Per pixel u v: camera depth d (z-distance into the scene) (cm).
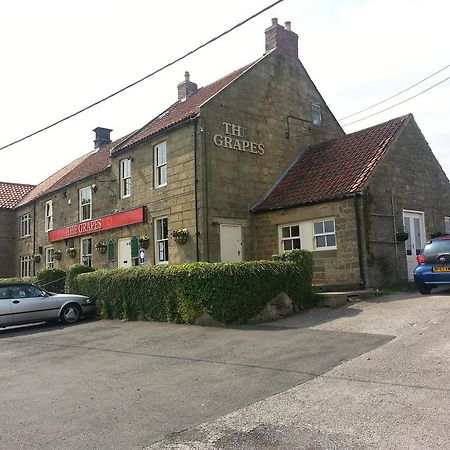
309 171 1823
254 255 1769
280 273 1185
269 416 520
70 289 1764
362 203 1455
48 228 2834
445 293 1278
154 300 1329
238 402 574
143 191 1938
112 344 1028
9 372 823
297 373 677
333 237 1537
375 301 1240
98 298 1560
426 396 543
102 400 618
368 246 1445
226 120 1756
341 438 451
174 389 646
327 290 1395
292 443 448
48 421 547
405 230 1614
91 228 2273
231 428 493
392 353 736
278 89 1984
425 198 1731
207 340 972
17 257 3269
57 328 1406
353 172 1580
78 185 2491
